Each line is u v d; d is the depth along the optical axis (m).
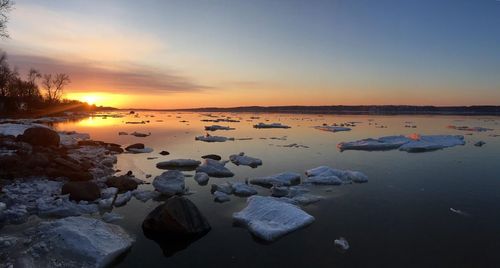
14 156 13.86
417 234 9.44
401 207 11.68
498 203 12.18
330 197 12.72
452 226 10.03
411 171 17.61
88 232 8.26
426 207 11.70
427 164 19.59
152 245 8.64
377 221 10.37
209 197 12.53
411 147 25.22
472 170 17.91
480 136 35.59
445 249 8.54
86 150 20.52
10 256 7.28
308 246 8.69
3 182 11.94
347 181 15.10
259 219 9.99
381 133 39.38
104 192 11.94
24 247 7.61
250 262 7.91
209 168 16.53
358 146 26.06
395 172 17.36
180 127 48.00
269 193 13.21
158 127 47.69
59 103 87.75
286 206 10.52
